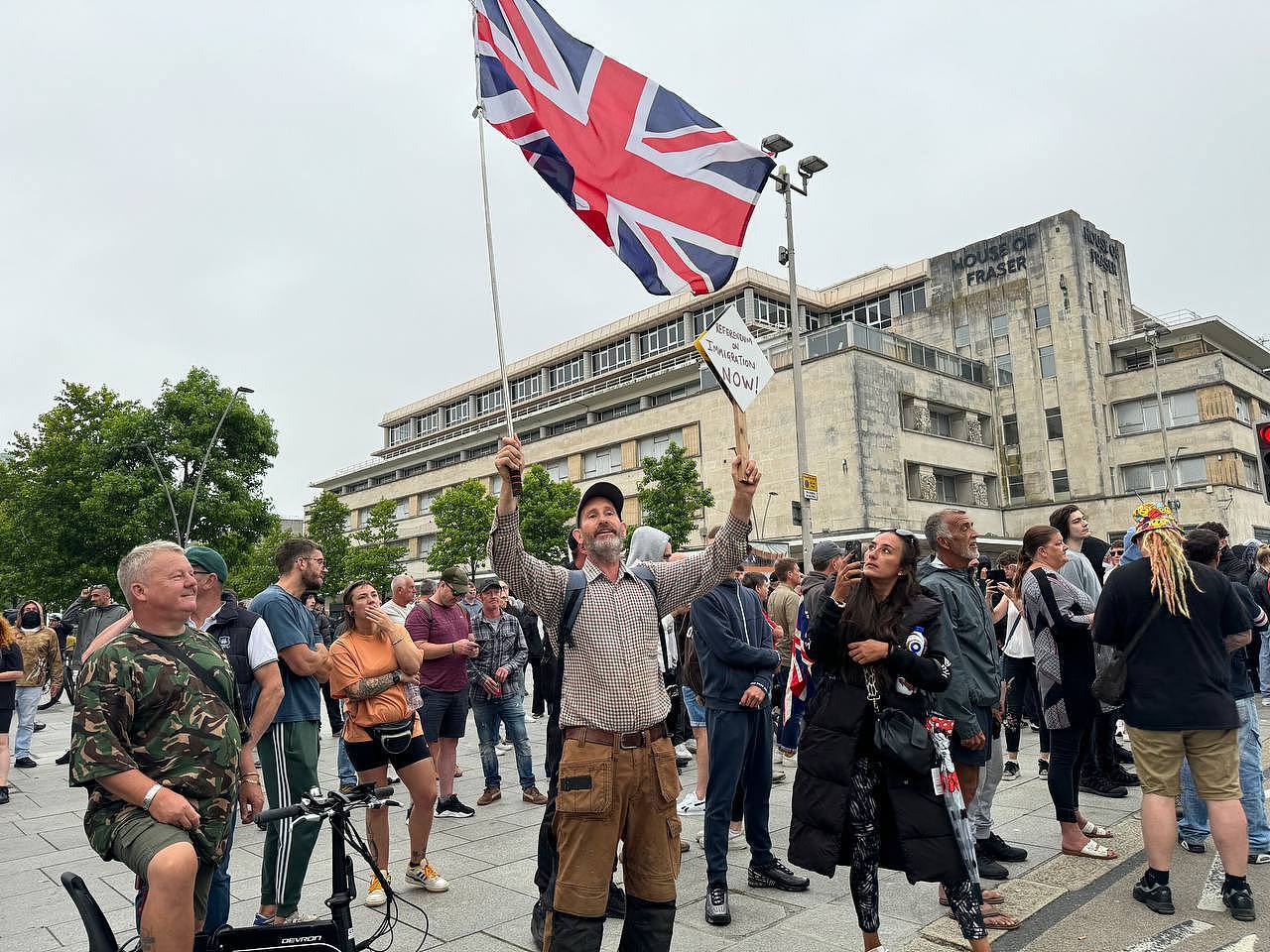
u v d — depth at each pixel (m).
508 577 3.54
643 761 3.49
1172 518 4.70
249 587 50.94
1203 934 4.13
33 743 13.02
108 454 32.12
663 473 33.16
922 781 3.80
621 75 5.59
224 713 3.30
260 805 4.09
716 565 3.98
